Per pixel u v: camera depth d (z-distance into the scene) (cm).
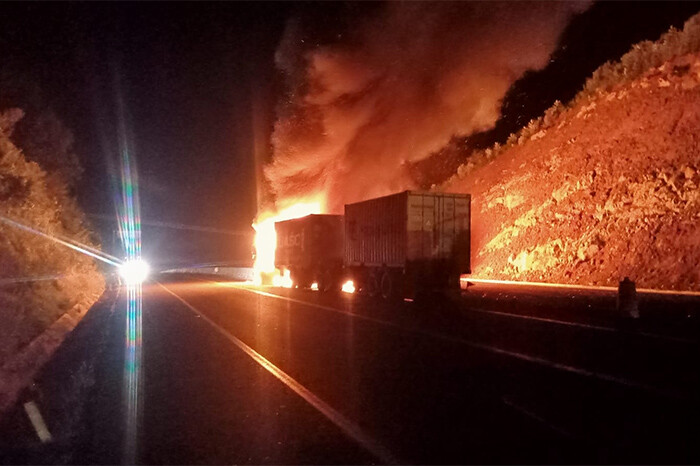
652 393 1033
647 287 2802
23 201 2675
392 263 2894
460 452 770
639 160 3428
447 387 1122
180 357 1552
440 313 2278
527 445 789
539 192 4028
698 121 3256
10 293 1959
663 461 721
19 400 1166
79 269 3791
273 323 2206
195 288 4734
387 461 748
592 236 3375
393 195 2898
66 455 820
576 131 4125
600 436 818
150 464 771
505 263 3875
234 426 924
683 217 2955
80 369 1441
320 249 3834
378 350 1548
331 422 926
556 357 1359
